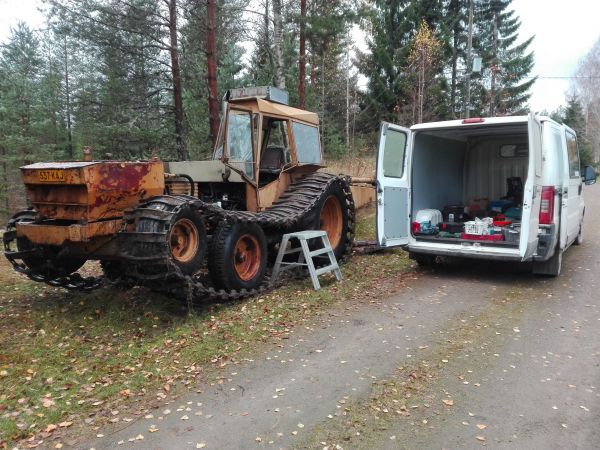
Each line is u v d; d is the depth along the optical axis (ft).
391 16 101.40
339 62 107.34
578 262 26.37
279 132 25.71
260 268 21.24
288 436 10.27
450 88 107.34
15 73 87.45
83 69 67.41
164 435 10.39
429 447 9.79
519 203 27.78
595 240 33.09
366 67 100.27
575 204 26.86
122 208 17.29
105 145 51.39
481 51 116.98
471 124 22.59
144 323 17.79
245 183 23.07
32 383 12.94
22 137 78.95
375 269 25.46
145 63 49.42
